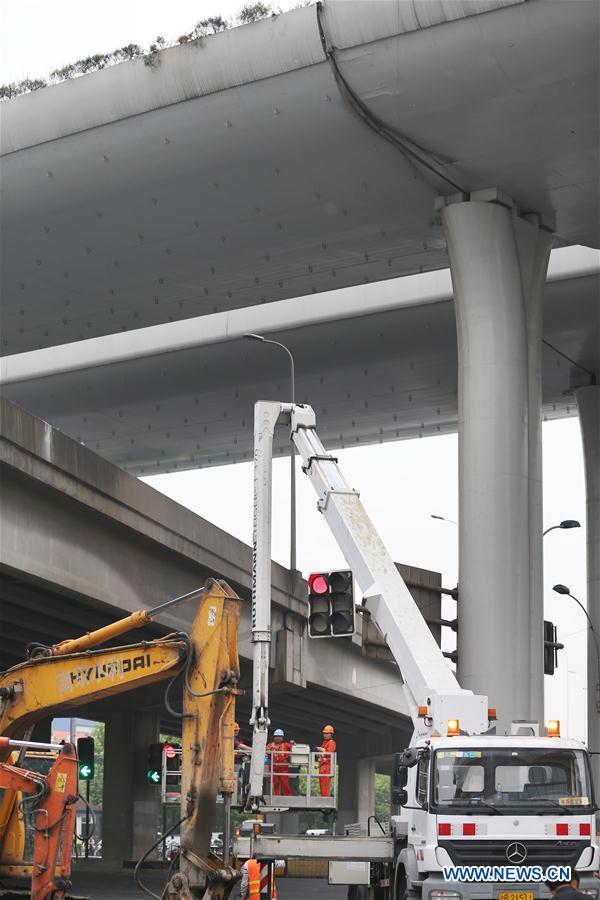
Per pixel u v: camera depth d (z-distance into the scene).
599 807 19.52
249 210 48.88
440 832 19.05
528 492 43.31
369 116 41.91
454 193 45.53
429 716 21.78
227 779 20.20
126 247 53.09
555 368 68.75
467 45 38.47
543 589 43.47
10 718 21.72
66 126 45.97
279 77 41.47
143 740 65.38
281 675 50.50
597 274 58.53
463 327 44.28
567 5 36.81
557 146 42.34
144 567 40.12
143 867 61.06
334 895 41.81
